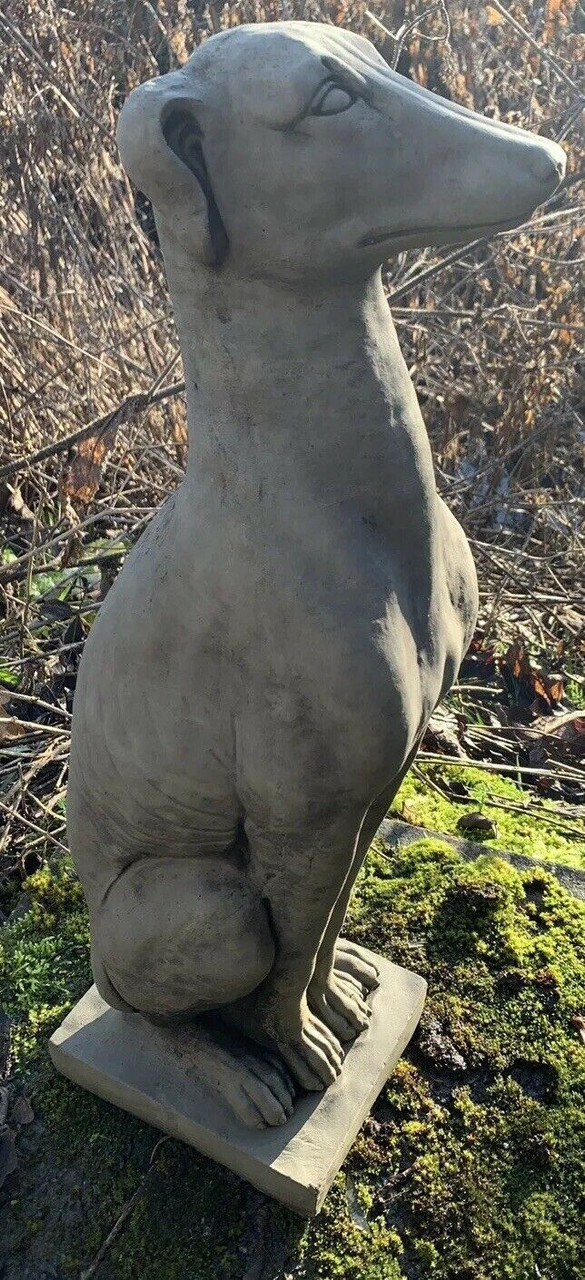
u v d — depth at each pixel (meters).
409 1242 1.57
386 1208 1.60
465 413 3.37
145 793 1.27
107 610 1.28
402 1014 1.72
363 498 1.08
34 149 3.39
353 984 1.70
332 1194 1.61
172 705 1.19
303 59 0.91
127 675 1.23
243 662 1.13
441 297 3.59
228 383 1.04
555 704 2.88
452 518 1.31
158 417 3.27
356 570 1.08
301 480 1.06
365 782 1.15
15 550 3.19
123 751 1.26
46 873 2.12
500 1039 1.80
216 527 1.10
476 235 0.98
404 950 1.94
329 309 1.00
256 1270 1.53
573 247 3.67
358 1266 1.54
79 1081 1.73
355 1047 1.67
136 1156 1.67
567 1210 1.60
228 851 1.32
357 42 1.00
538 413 3.32
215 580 1.11
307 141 0.91
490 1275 1.53
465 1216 1.59
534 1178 1.63
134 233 3.76
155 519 1.26
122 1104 1.69
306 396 1.03
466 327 3.87
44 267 3.38
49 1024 1.85
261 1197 1.61
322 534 1.07
